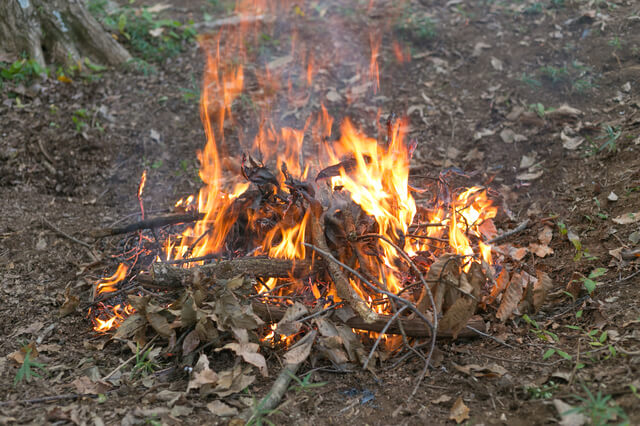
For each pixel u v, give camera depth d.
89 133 5.30
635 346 2.66
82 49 6.09
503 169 4.70
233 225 3.43
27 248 4.04
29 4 5.85
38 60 5.86
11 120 5.34
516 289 3.04
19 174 4.91
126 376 2.84
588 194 4.11
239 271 3.04
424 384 2.68
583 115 4.92
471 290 2.79
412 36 6.45
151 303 3.02
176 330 3.02
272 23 6.89
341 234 3.13
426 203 4.37
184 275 3.00
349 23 6.78
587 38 5.74
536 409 2.42
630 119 4.64
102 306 3.41
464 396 2.58
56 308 3.46
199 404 2.60
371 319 2.86
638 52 5.34
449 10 6.79
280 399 2.60
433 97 5.62
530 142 4.85
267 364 2.87
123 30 6.48
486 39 6.19
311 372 2.77
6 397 2.70
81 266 3.82
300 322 2.89
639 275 3.18
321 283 3.21
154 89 5.86
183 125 5.48
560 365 2.67
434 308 2.76
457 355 2.87
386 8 6.98
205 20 6.90
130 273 3.55
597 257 3.48
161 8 7.18
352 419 2.50
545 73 5.46
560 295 3.23
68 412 2.57
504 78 5.62
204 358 2.77
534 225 4.02
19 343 3.14
